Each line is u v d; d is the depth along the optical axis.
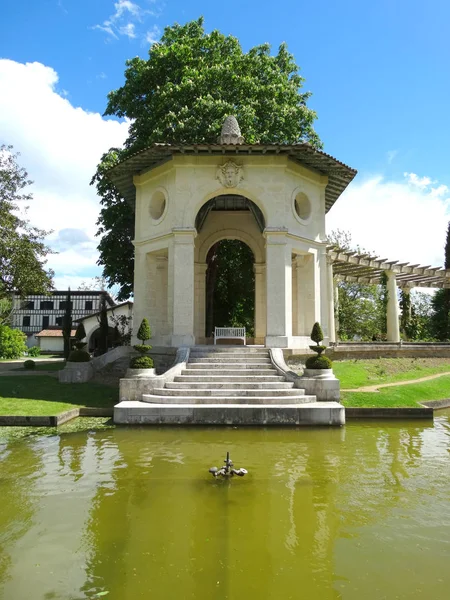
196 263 19.86
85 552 4.66
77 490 6.43
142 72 22.56
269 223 15.52
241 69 22.58
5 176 28.30
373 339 31.44
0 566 4.38
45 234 30.03
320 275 17.34
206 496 6.24
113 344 26.92
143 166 17.11
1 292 29.25
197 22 24.12
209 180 15.66
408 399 13.04
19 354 38.06
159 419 10.84
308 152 15.33
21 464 7.67
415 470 7.47
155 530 5.17
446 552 4.71
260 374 13.08
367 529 5.25
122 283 24.69
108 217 23.53
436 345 22.02
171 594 3.92
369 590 4.00
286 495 6.30
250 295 26.56
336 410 10.89
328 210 20.77
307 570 4.33
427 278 28.08
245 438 9.59
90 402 12.64
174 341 15.12
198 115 20.11
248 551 4.69
